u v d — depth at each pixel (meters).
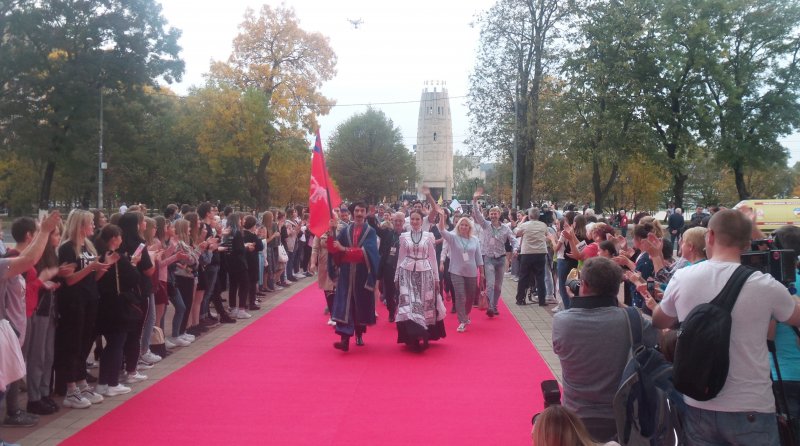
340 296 9.05
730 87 29.94
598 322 3.83
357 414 6.17
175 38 39.53
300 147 44.22
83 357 6.75
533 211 13.63
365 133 72.12
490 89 31.89
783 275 3.58
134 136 39.50
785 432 3.51
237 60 44.09
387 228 11.41
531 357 8.66
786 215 18.11
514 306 13.62
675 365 3.32
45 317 6.22
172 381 7.39
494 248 12.15
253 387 7.14
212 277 10.53
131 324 6.93
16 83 35.50
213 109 41.78
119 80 37.69
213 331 10.43
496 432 5.68
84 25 36.56
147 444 5.41
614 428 3.80
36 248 5.12
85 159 36.69
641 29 29.64
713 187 59.12
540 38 31.02
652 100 29.98
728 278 3.35
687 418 3.51
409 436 5.57
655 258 5.88
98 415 6.20
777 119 31.38
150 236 8.38
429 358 8.58
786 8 30.92
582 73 30.02
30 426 5.89
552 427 3.05
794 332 3.82
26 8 35.03
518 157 33.56
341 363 8.27
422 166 105.31
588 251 8.48
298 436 5.57
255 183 49.34
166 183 44.72
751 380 3.29
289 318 11.65
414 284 9.02
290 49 43.62
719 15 30.52
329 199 9.07
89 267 6.41
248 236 12.36
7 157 41.06
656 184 47.50
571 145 30.08
